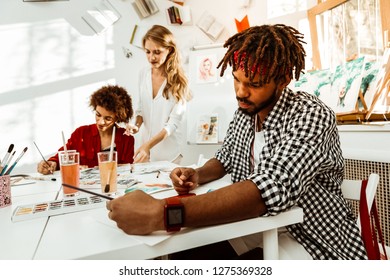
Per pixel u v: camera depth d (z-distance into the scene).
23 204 0.81
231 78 2.34
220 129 2.37
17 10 2.26
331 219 0.76
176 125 2.04
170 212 0.54
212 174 1.01
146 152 1.70
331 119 0.74
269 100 0.75
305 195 0.75
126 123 1.68
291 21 2.42
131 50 2.46
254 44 0.70
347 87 1.68
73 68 2.37
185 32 2.50
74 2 2.35
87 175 1.20
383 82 1.49
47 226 0.61
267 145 0.81
